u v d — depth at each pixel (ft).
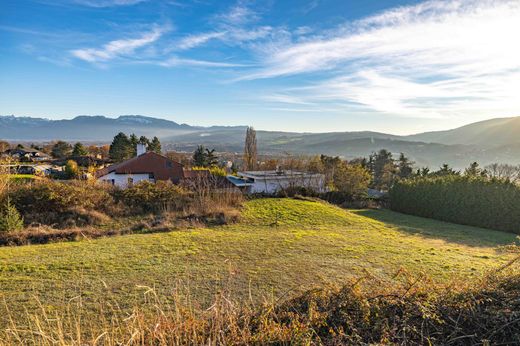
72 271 18.24
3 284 15.96
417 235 34.76
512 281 9.01
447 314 8.30
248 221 37.91
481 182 45.16
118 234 31.07
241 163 152.15
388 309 8.65
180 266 19.75
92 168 96.78
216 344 7.97
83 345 9.36
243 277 17.92
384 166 159.12
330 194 66.39
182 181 56.44
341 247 26.05
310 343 7.63
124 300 14.32
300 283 17.02
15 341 10.56
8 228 28.73
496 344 7.48
